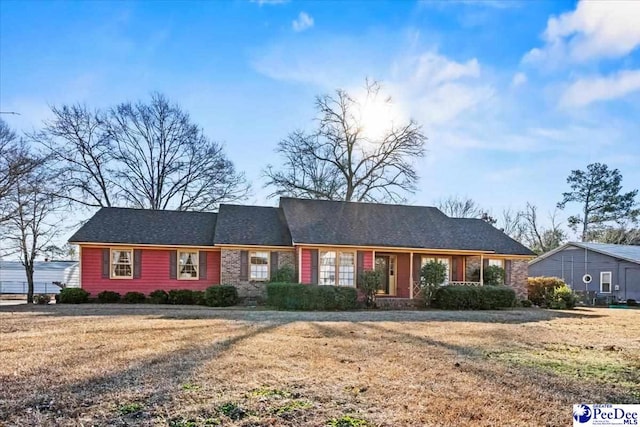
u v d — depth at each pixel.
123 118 29.20
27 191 21.27
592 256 32.47
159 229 21.72
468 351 7.32
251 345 7.59
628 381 5.39
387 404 4.36
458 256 22.44
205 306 18.67
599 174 46.66
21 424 3.78
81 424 3.79
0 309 16.08
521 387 5.02
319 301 17.39
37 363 6.04
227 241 20.50
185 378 5.22
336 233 20.62
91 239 20.06
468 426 3.81
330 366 5.96
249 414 4.05
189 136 30.77
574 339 9.12
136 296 20.05
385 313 15.61
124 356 6.53
